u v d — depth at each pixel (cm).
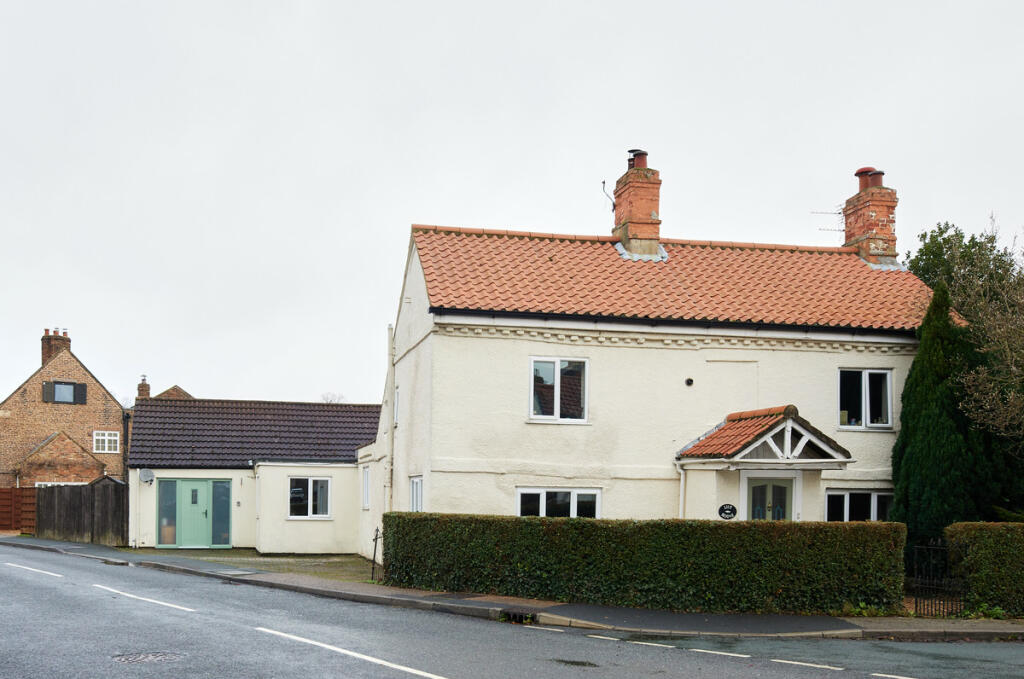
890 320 2208
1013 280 2127
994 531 1673
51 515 3925
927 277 2933
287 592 1872
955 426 1970
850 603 1642
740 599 1619
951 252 2650
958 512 1927
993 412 1911
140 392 5662
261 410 3581
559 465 2061
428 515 1852
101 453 5581
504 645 1279
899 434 2116
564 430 2073
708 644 1356
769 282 2345
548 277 2206
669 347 2136
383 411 2623
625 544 1658
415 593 1766
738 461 1894
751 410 2139
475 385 2041
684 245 2494
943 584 1780
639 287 2225
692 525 1638
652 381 2122
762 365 2164
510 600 1673
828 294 2314
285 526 3067
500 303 2044
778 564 1630
